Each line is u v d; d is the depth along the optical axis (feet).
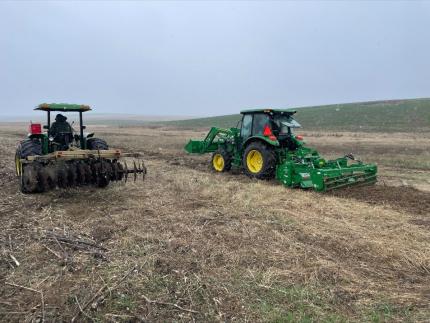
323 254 17.06
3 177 33.99
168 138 91.97
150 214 22.65
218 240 18.40
